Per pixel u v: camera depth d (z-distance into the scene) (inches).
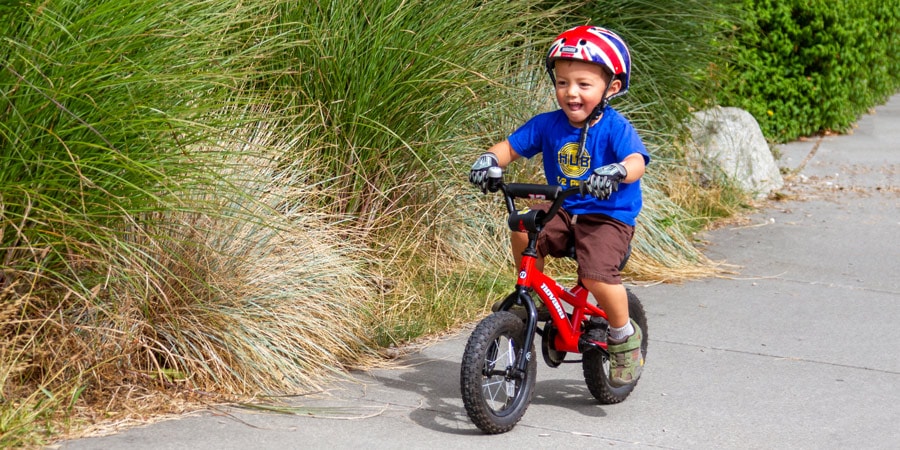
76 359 161.2
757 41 482.6
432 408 170.9
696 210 330.3
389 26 225.8
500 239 259.8
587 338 166.6
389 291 225.6
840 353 205.3
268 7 216.4
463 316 222.2
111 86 159.0
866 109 573.6
